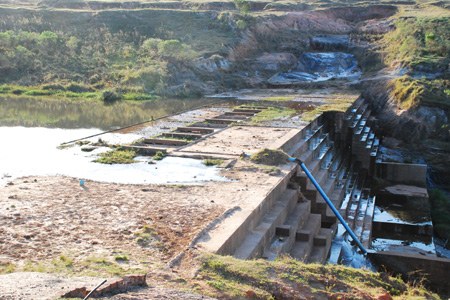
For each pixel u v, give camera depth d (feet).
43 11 213.05
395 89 160.97
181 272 42.04
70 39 192.95
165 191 65.92
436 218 107.14
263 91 180.55
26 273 37.47
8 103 147.43
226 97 166.09
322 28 230.27
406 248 89.61
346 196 103.76
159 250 47.24
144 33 207.31
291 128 109.29
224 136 101.09
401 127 147.33
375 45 209.05
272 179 73.05
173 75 180.24
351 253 75.20
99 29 206.08
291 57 211.82
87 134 104.22
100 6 230.27
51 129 109.50
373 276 46.52
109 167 77.71
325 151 113.09
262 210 63.00
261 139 97.81
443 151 139.03
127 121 122.52
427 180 133.69
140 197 62.90
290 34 225.15
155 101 160.86
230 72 193.57
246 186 69.26
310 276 43.24
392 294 44.86
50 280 35.60
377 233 96.48
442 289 67.72
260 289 40.22
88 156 84.53
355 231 89.71
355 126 132.87
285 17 230.48
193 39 205.05
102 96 162.30
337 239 79.66
